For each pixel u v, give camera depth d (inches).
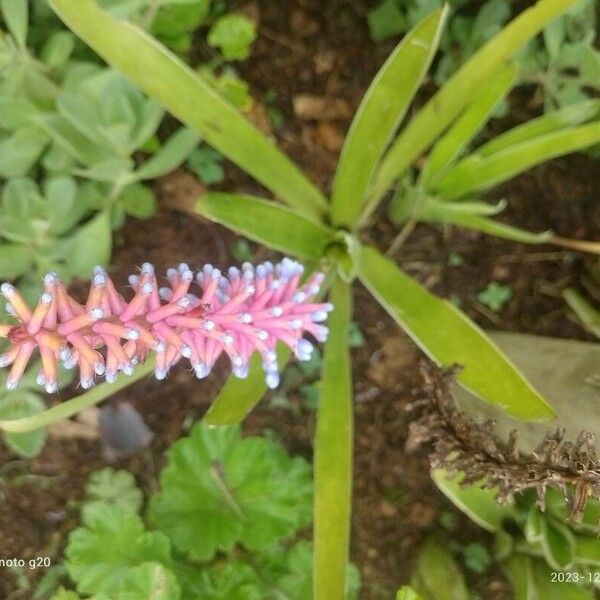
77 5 18.1
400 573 27.4
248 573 25.0
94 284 12.5
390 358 27.1
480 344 21.2
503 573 26.9
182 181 26.2
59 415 19.6
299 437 27.2
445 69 26.1
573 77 25.2
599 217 27.1
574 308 26.7
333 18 26.6
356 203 22.2
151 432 26.8
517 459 18.1
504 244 27.2
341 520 21.1
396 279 22.4
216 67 26.5
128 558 24.2
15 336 12.0
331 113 26.8
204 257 26.5
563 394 23.2
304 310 14.8
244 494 25.0
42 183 25.0
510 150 21.8
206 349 13.8
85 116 20.8
